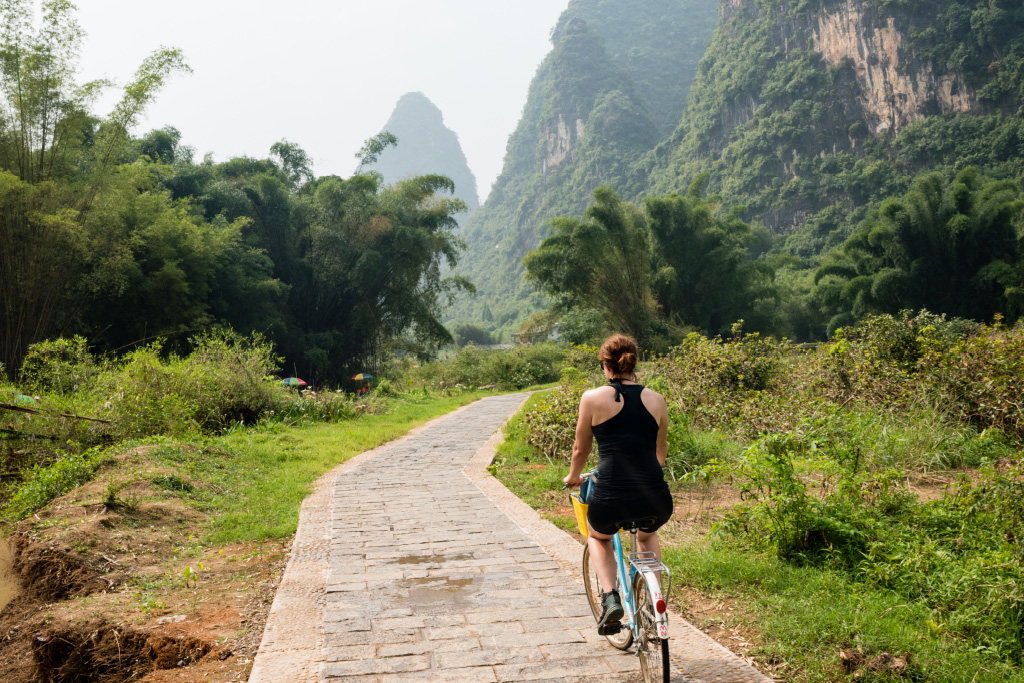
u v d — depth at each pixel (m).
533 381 31.25
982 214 35.28
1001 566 3.46
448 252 36.84
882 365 9.24
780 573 4.16
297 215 32.19
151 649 3.67
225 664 3.33
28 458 8.84
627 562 3.03
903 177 84.31
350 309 33.47
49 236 16.95
